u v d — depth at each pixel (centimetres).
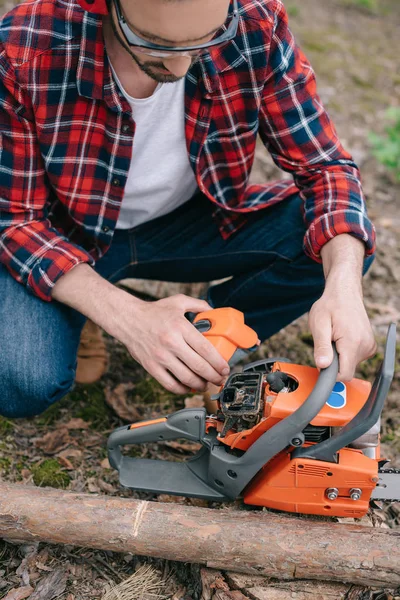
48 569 180
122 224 213
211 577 167
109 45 165
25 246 184
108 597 173
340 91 489
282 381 167
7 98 173
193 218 220
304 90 190
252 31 173
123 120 175
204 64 171
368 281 317
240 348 175
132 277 237
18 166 181
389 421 242
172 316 171
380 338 282
